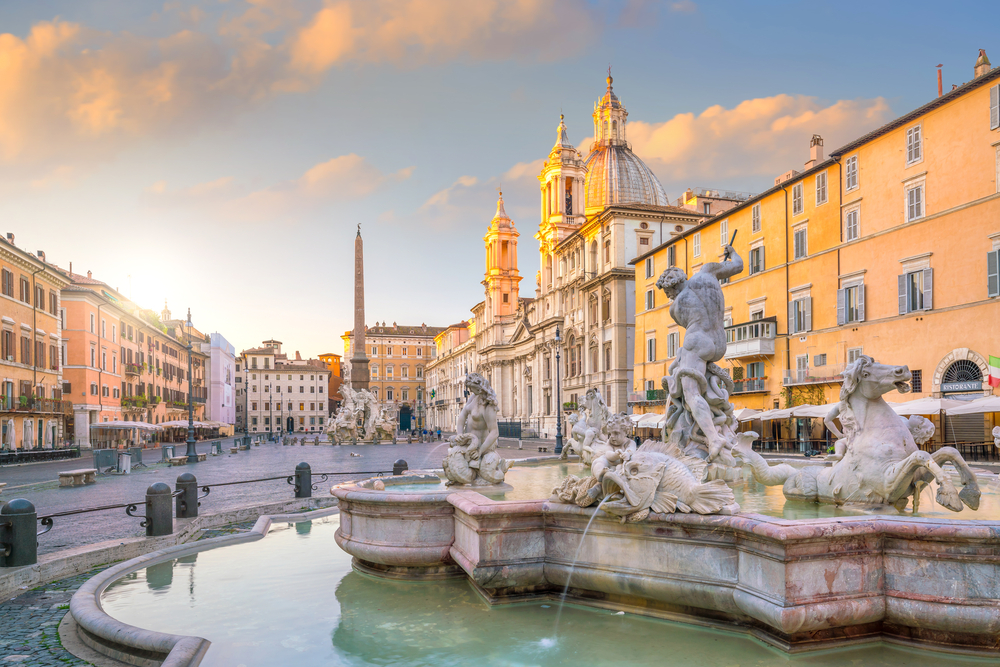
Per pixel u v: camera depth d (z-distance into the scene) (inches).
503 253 4023.1
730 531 210.8
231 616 255.6
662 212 2405.3
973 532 184.4
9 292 1868.8
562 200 3154.5
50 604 295.9
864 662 189.5
